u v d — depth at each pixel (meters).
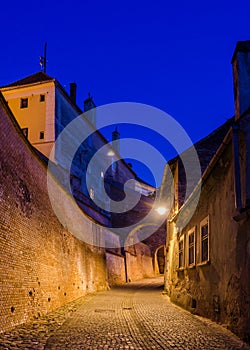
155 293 26.36
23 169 13.59
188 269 16.94
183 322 12.42
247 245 9.49
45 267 15.26
